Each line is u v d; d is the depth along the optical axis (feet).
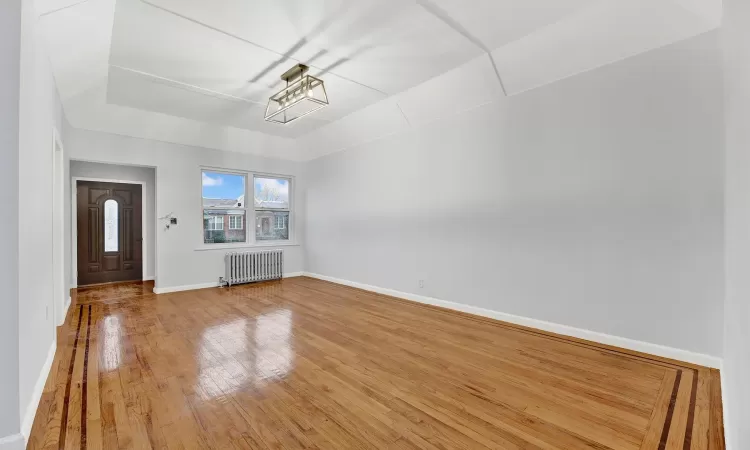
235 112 17.12
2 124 5.71
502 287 13.11
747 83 4.15
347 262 20.63
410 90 14.79
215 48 10.96
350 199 20.30
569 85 11.16
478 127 13.79
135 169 21.08
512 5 9.16
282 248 23.35
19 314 5.71
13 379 5.59
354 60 12.02
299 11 9.10
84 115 15.38
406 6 9.01
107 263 20.63
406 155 16.84
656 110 9.45
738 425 4.45
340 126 19.31
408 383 8.14
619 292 10.19
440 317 13.69
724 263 8.35
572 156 11.12
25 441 5.67
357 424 6.49
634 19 9.21
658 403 7.15
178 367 9.01
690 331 9.00
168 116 17.54
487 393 7.65
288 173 23.65
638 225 9.82
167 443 5.92
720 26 8.44
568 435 6.14
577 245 11.05
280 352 10.08
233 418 6.68
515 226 12.66
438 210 15.39
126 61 11.73
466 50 11.52
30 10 6.73
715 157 8.57
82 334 11.64
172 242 18.70
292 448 5.80
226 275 20.65
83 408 7.02
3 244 5.64
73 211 19.40
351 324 12.82
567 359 9.43
